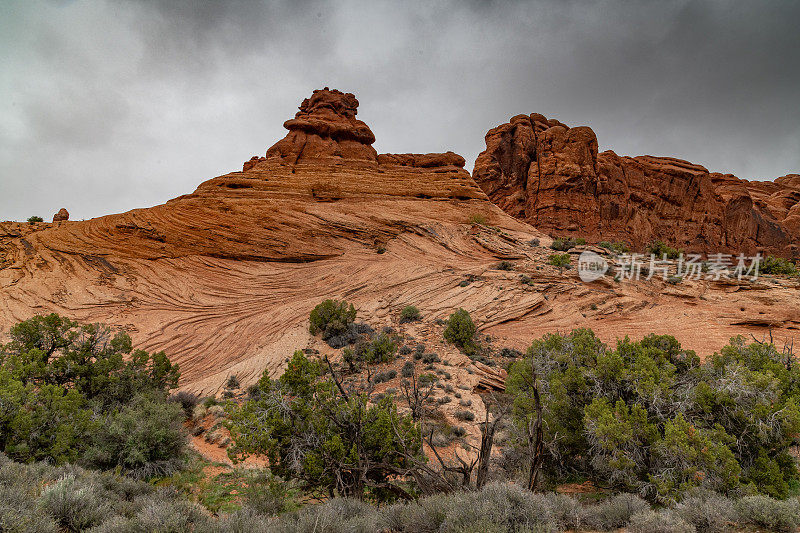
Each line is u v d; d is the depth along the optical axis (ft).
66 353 54.44
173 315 109.40
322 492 28.48
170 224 138.92
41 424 34.50
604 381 34.71
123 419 40.09
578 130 229.04
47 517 14.87
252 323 109.40
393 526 17.98
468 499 17.13
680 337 105.09
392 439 27.12
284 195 163.73
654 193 253.65
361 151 203.21
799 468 31.91
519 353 95.25
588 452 30.78
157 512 16.25
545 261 139.74
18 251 122.42
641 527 16.67
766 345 42.32
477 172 247.50
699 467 25.81
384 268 134.21
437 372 78.13
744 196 280.51
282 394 29.37
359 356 86.38
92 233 132.05
